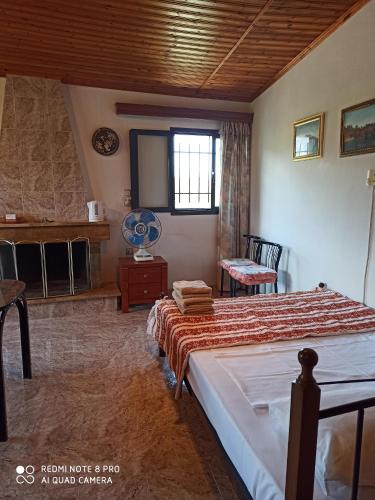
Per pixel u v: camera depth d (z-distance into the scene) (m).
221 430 1.62
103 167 4.26
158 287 4.10
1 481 1.71
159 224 4.19
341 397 1.33
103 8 2.82
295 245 3.86
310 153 3.50
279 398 1.61
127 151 4.34
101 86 4.10
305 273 3.71
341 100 3.08
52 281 3.93
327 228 3.35
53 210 3.97
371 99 2.75
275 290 4.01
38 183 3.89
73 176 4.00
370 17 2.73
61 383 2.56
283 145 3.99
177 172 4.64
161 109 4.27
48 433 2.04
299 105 3.67
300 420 1.02
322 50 3.28
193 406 2.31
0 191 3.79
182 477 1.74
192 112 4.39
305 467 1.04
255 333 2.33
